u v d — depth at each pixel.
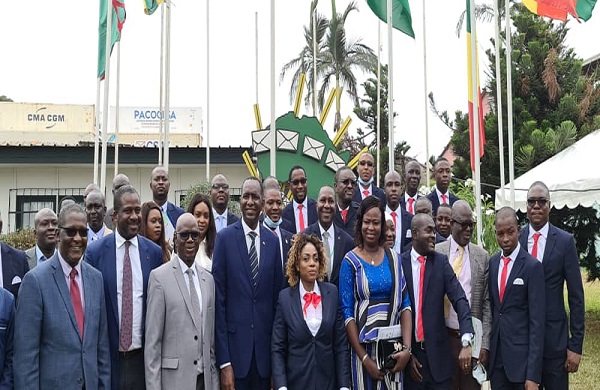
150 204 6.68
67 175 19.11
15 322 5.14
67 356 5.13
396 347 5.97
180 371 5.63
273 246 6.47
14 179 19.02
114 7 12.95
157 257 6.07
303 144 14.17
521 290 6.24
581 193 12.23
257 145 14.07
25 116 32.56
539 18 22.39
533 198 6.66
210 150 19.27
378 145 19.97
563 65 22.17
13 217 18.92
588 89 22.62
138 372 5.71
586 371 10.04
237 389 6.14
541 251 6.63
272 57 10.78
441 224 7.44
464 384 6.62
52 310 5.16
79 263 5.44
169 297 5.68
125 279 5.80
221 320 6.11
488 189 21.73
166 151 13.38
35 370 5.05
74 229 5.29
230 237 6.37
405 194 8.95
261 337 6.20
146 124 34.75
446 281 6.39
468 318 6.19
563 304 6.53
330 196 7.01
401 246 7.84
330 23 30.62
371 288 6.05
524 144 20.88
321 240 6.52
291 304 6.05
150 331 5.62
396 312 6.08
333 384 6.02
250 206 6.39
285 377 5.94
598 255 14.62
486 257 6.81
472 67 11.07
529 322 6.23
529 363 6.09
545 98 22.16
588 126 21.62
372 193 8.47
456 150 23.33
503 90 21.69
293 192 8.17
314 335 5.96
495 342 6.36
